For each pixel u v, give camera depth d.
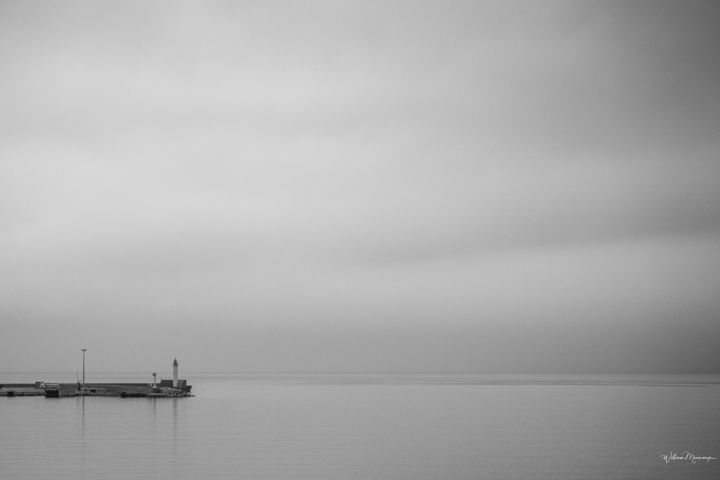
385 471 82.69
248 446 99.62
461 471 83.12
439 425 129.00
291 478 78.56
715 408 169.62
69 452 93.19
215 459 89.06
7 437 106.94
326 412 157.75
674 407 174.00
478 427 125.44
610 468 85.62
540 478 80.06
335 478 78.81
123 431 114.75
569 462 88.88
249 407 170.75
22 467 83.06
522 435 113.44
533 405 183.62
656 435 113.25
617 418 142.88
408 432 117.25
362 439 107.88
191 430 117.00
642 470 84.75
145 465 84.62
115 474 79.56
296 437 109.56
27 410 153.12
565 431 119.19
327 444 102.31
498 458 91.31
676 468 85.94
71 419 133.38
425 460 89.56
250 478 78.25
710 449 98.56
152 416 140.88
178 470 82.00
